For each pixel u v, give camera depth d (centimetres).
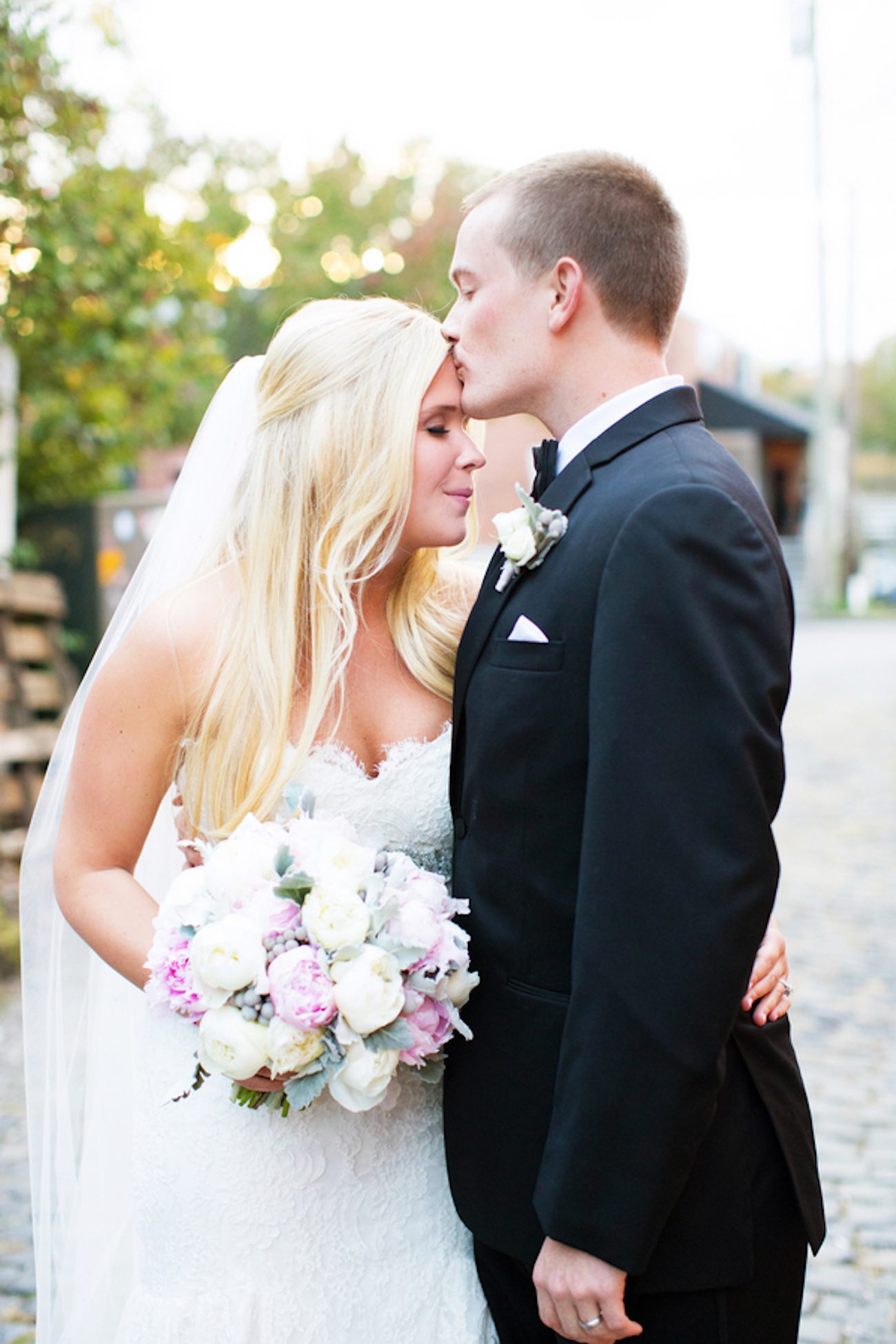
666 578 147
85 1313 205
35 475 841
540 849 165
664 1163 142
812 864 670
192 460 216
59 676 674
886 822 768
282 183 1606
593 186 170
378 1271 183
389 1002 154
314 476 189
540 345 174
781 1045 173
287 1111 162
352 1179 182
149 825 194
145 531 813
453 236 1753
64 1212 211
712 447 165
